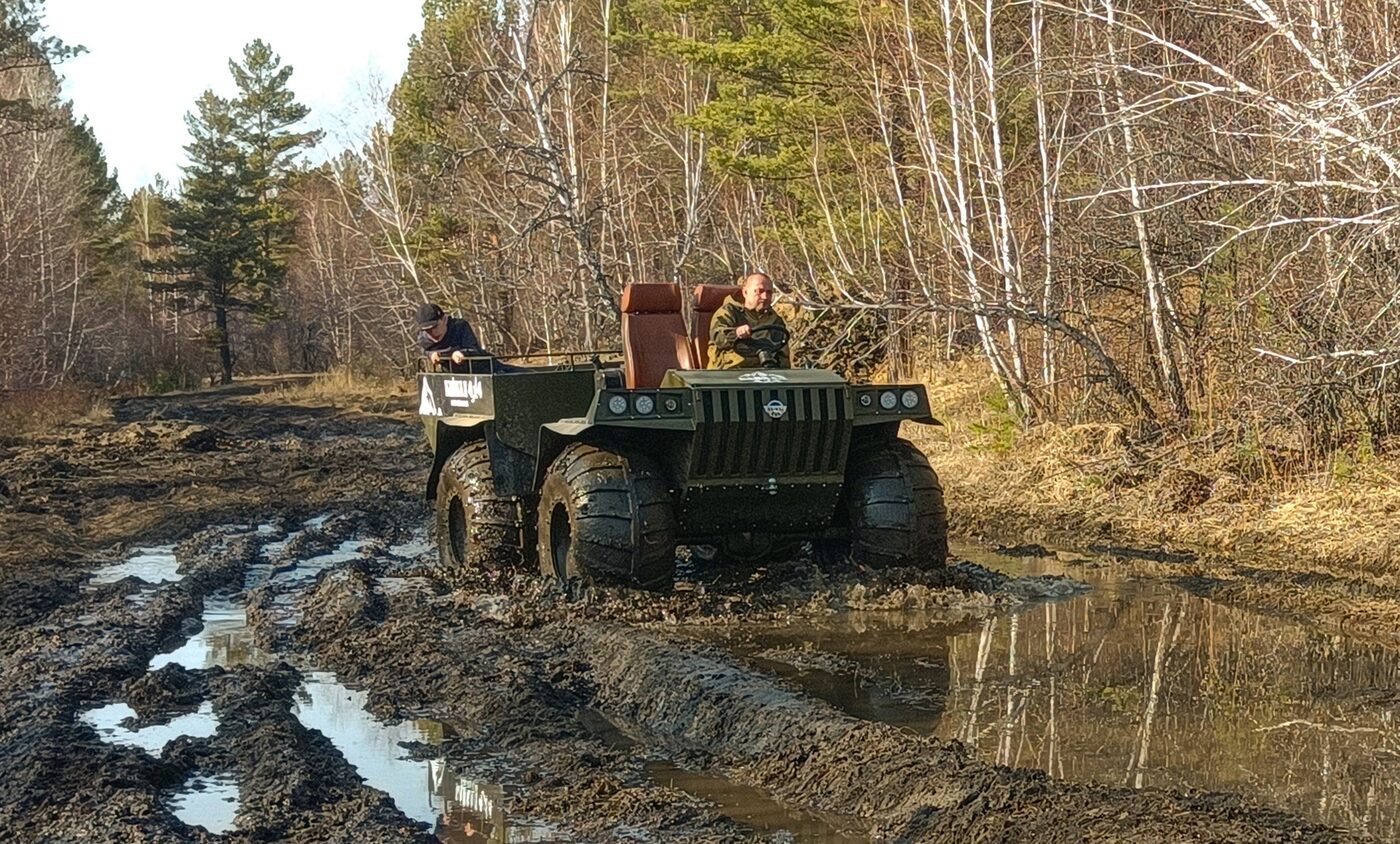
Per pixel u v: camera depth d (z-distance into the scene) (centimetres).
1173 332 1504
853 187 2317
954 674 751
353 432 3175
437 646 835
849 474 977
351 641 869
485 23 3350
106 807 556
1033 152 1894
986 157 1831
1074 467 1418
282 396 4903
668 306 1041
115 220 8356
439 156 3084
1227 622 873
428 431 1197
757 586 965
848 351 2083
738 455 908
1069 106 1584
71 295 5678
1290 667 758
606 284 2280
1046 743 624
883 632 852
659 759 634
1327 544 1094
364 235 3781
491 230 3450
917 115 1820
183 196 7188
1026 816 507
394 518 1515
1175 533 1208
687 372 928
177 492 1764
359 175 3766
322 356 8150
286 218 7231
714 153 2464
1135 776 576
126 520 1512
